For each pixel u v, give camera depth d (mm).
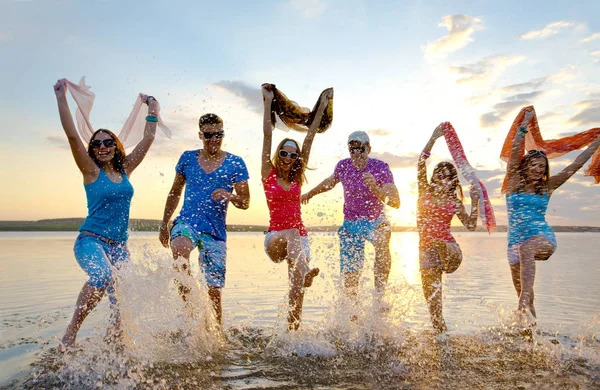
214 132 4016
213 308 4027
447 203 4320
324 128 4641
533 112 4508
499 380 2801
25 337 3697
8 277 7355
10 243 19016
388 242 4473
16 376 2809
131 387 2654
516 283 4520
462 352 3402
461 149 4496
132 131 4344
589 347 3512
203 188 4055
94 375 2840
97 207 3613
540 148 5012
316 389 2648
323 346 3520
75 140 3510
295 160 4188
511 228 4453
